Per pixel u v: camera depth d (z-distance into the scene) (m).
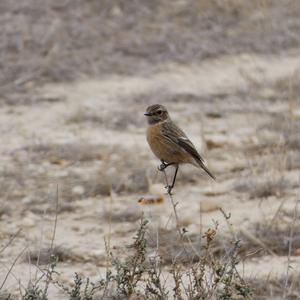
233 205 16.86
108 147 20.84
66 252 14.41
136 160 19.67
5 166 19.62
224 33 30.25
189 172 18.73
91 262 14.23
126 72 27.33
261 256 14.39
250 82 25.69
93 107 24.34
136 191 18.05
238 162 19.47
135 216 16.31
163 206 16.88
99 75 26.97
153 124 13.81
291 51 29.30
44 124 23.00
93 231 15.72
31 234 15.49
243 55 28.86
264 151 20.12
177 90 25.84
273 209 16.31
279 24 31.05
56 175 19.05
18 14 30.59
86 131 22.39
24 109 24.25
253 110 23.61
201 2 31.84
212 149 20.56
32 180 18.75
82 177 18.80
